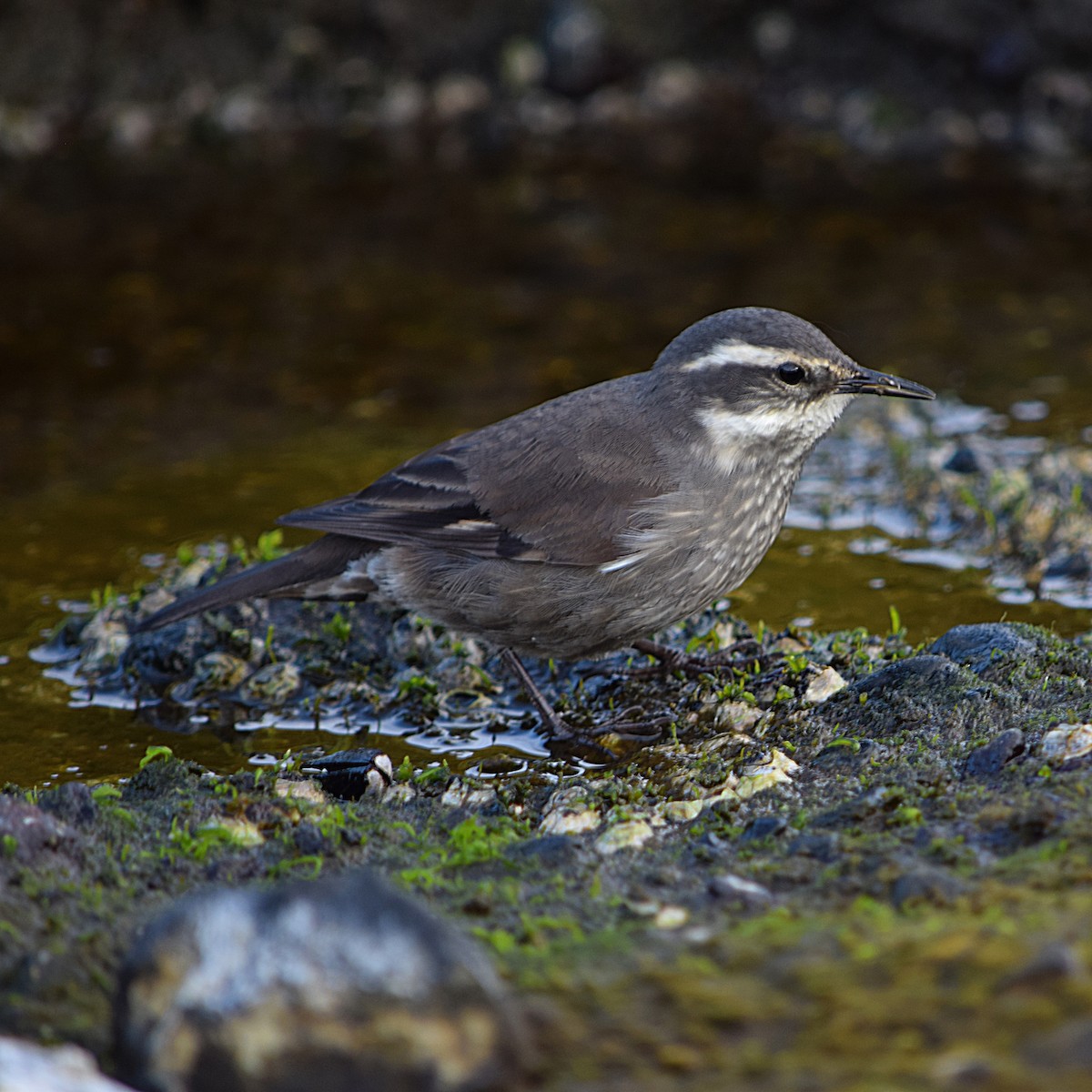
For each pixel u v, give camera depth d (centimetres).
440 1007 569
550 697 1184
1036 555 1372
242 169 2438
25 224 2255
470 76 2614
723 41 2608
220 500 1556
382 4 2592
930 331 1898
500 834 911
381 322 1984
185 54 2548
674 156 2470
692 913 750
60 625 1312
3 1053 586
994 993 582
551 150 2498
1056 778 873
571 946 689
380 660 1230
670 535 1111
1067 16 2455
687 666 1179
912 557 1398
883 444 1638
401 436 1697
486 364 1867
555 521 1114
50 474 1625
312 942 580
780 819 874
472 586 1130
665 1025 600
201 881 831
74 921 745
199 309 2020
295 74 2577
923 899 712
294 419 1750
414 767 1064
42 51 2494
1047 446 1585
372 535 1137
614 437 1138
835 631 1227
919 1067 546
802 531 1466
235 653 1236
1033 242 2147
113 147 2472
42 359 1892
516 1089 567
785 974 627
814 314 1950
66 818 870
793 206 2295
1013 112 2475
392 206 2331
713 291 2028
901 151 2441
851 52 2559
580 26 2588
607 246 2183
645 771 1014
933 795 877
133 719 1173
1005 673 1031
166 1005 586
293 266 2142
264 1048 570
